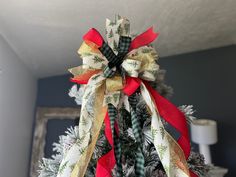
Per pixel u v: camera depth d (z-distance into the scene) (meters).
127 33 0.79
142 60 0.76
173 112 0.75
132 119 0.75
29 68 2.06
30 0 1.21
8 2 1.20
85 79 0.77
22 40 1.58
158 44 2.16
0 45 1.46
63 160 0.70
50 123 2.27
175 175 0.69
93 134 0.71
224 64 2.47
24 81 1.96
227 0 1.67
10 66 1.63
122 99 0.77
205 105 2.41
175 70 2.46
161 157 0.68
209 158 2.00
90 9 1.36
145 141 0.77
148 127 0.77
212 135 2.00
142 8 1.49
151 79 0.77
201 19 1.86
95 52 0.75
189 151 0.73
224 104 2.40
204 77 2.45
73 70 0.80
